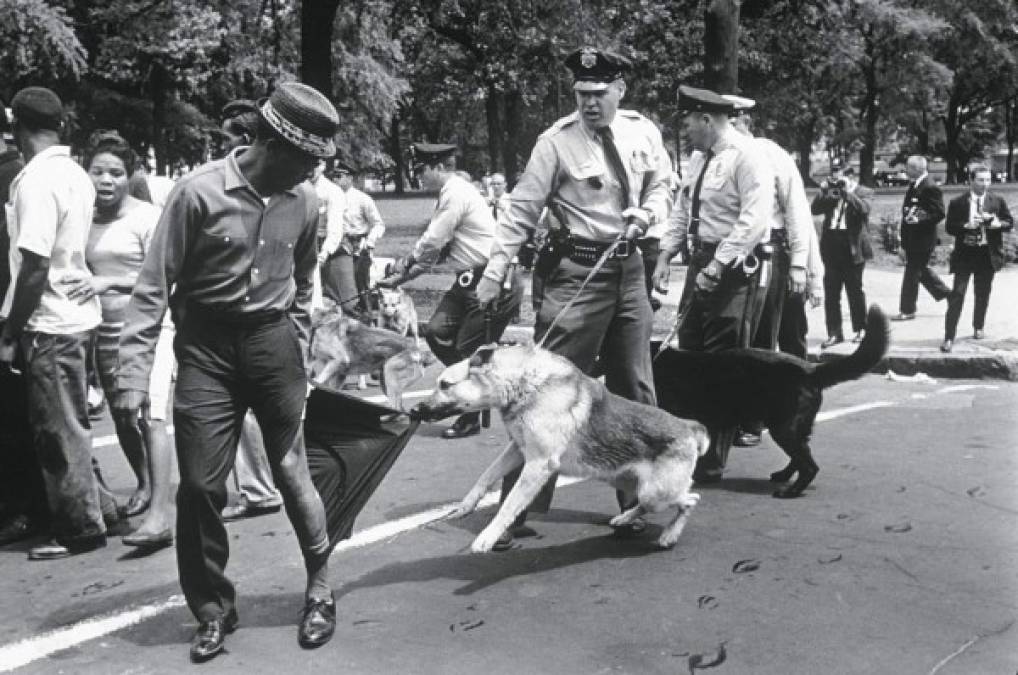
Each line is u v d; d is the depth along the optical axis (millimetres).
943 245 21906
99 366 5270
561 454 4348
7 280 4973
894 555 4590
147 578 4551
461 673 3488
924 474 5961
